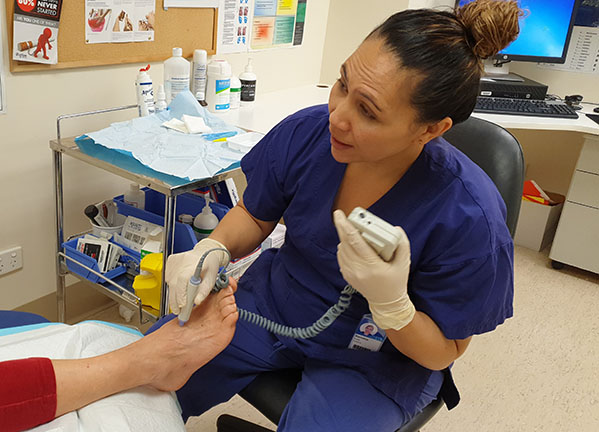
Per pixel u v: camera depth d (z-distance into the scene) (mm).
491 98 2434
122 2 1705
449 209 950
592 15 2721
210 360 1080
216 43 2084
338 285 1049
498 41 835
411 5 2521
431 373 1060
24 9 1483
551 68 2879
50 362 883
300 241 1073
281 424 989
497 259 937
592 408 1851
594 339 2227
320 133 1078
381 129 832
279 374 1123
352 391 1000
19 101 1587
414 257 964
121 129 1593
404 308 863
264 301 1152
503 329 2223
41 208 1772
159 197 1774
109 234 1652
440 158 987
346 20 2658
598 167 2457
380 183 1005
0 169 1617
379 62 801
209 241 1076
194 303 958
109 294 1586
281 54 2469
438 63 799
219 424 1486
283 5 2361
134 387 953
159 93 1777
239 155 1546
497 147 1142
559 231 2645
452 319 943
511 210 1125
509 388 1904
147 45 1839
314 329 1027
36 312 1888
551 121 2262
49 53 1579
